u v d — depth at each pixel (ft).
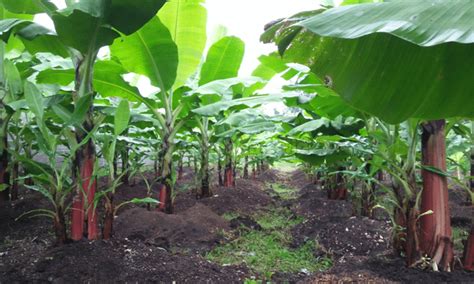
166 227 11.07
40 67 10.50
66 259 7.25
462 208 15.21
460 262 7.72
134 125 14.07
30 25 7.86
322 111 11.34
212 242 10.65
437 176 7.30
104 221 8.52
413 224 7.52
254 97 12.05
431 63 4.17
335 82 4.65
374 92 4.43
